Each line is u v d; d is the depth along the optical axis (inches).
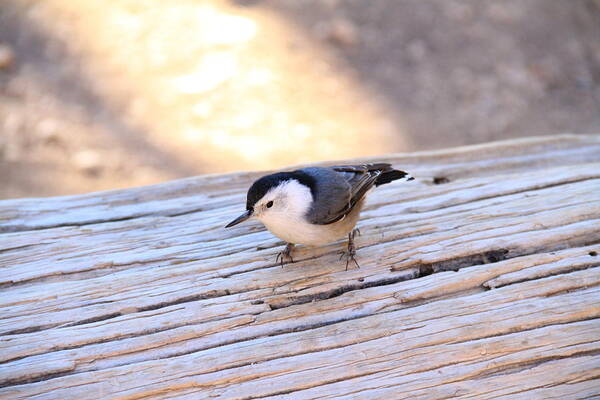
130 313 267.0
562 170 351.6
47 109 675.4
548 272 277.6
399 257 293.1
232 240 312.5
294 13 781.9
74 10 763.4
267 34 753.6
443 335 251.4
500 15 812.0
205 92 697.6
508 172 369.7
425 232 309.4
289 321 262.7
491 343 247.4
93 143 647.8
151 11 767.1
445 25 792.9
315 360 244.5
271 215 282.8
